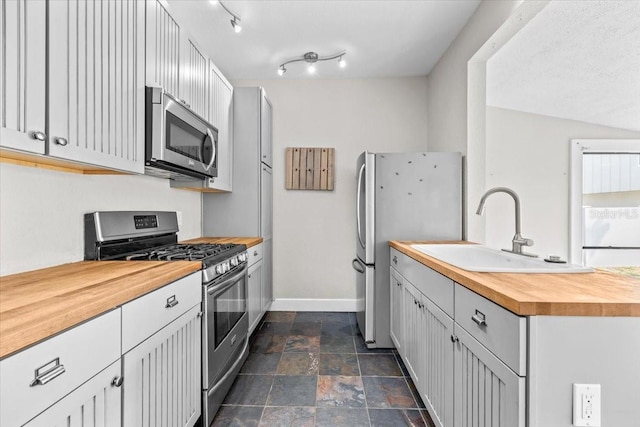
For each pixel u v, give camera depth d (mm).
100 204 1716
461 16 2414
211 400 1681
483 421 1086
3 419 630
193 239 2775
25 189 1290
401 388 2068
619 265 3146
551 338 860
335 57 3035
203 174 2184
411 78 3537
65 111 1098
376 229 2662
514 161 3150
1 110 882
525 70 2561
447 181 2627
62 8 1082
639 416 854
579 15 1907
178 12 2346
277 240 3574
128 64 1454
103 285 1074
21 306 832
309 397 1963
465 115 2541
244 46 2850
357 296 3113
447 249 2123
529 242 1667
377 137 3553
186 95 2045
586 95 2768
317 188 3533
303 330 3045
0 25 878
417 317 1873
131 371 1058
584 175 3184
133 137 1497
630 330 854
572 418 862
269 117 3373
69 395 796
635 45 2145
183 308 1422
